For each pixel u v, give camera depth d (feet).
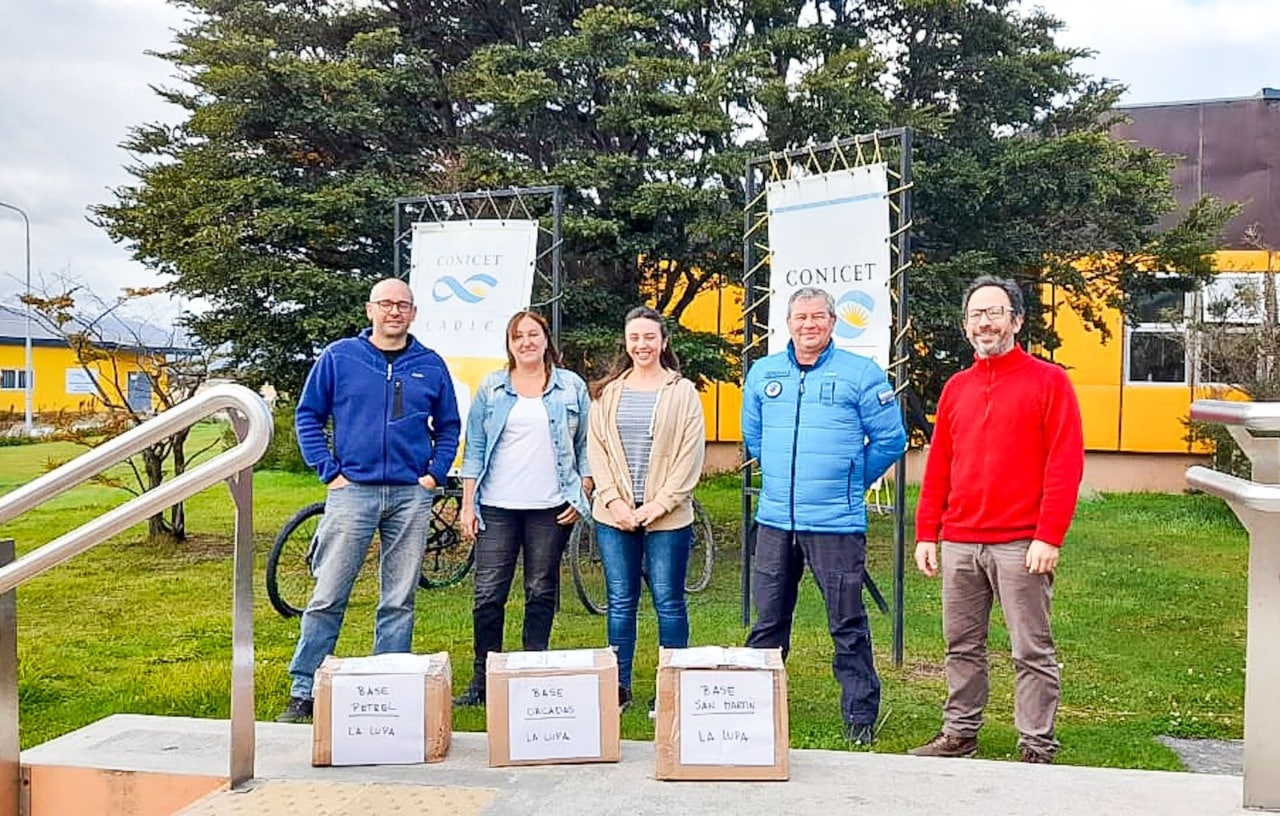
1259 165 46.21
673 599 13.64
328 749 9.91
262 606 22.53
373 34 28.73
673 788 9.21
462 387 21.58
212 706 15.21
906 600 24.06
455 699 14.76
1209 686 16.84
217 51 27.68
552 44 28.66
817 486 12.78
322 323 27.48
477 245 21.67
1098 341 48.73
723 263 30.12
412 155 30.37
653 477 13.52
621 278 30.94
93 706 15.31
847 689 13.10
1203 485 8.61
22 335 103.91
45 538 31.78
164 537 30.91
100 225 30.27
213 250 27.61
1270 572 8.20
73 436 31.19
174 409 8.79
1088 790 8.96
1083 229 32.65
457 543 25.75
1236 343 40.09
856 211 17.58
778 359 13.46
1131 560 29.43
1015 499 11.39
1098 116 35.37
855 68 27.68
